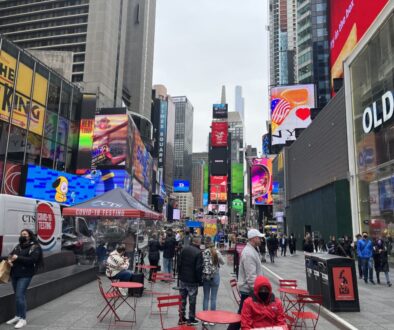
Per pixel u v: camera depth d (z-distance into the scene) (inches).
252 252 267.3
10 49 1154.0
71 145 1549.0
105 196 645.9
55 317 333.7
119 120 1946.4
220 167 5226.4
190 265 321.1
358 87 1079.6
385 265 565.0
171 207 5753.0
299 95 2748.5
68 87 1520.7
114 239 669.3
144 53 6289.4
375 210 965.2
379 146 946.1
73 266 573.9
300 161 1814.7
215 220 1439.5
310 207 1573.6
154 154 4375.0
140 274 453.4
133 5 6304.1
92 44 4343.0
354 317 354.9
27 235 305.4
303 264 909.2
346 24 1656.0
